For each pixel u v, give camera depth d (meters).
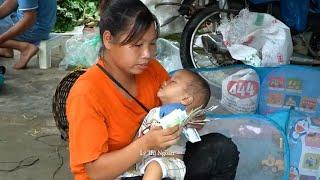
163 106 1.78
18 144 3.28
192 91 1.86
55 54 5.65
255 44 4.00
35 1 4.72
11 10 4.98
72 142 1.66
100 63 1.75
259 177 2.39
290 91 3.24
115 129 1.73
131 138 1.78
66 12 6.48
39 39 5.02
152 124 1.73
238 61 4.16
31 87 4.46
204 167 1.87
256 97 3.22
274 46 3.92
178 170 1.75
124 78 1.75
